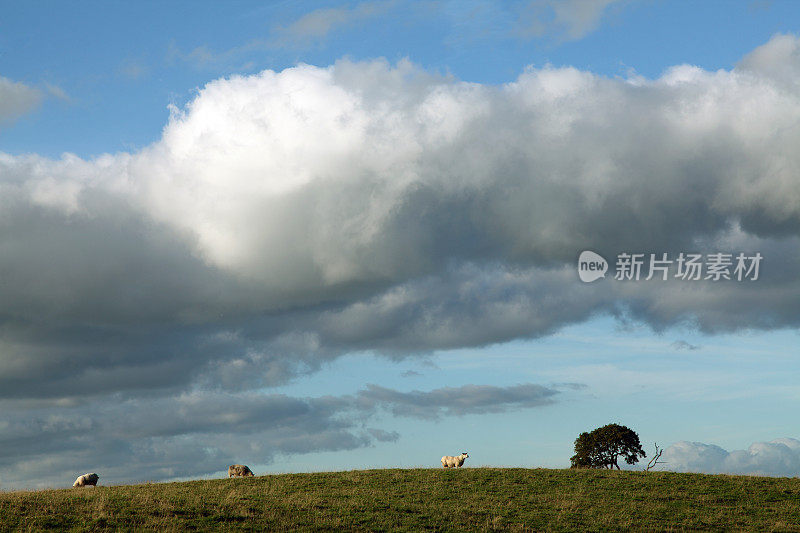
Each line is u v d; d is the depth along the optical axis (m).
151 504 35.91
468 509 38.69
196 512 35.09
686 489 44.69
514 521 36.56
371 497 41.09
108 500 36.47
